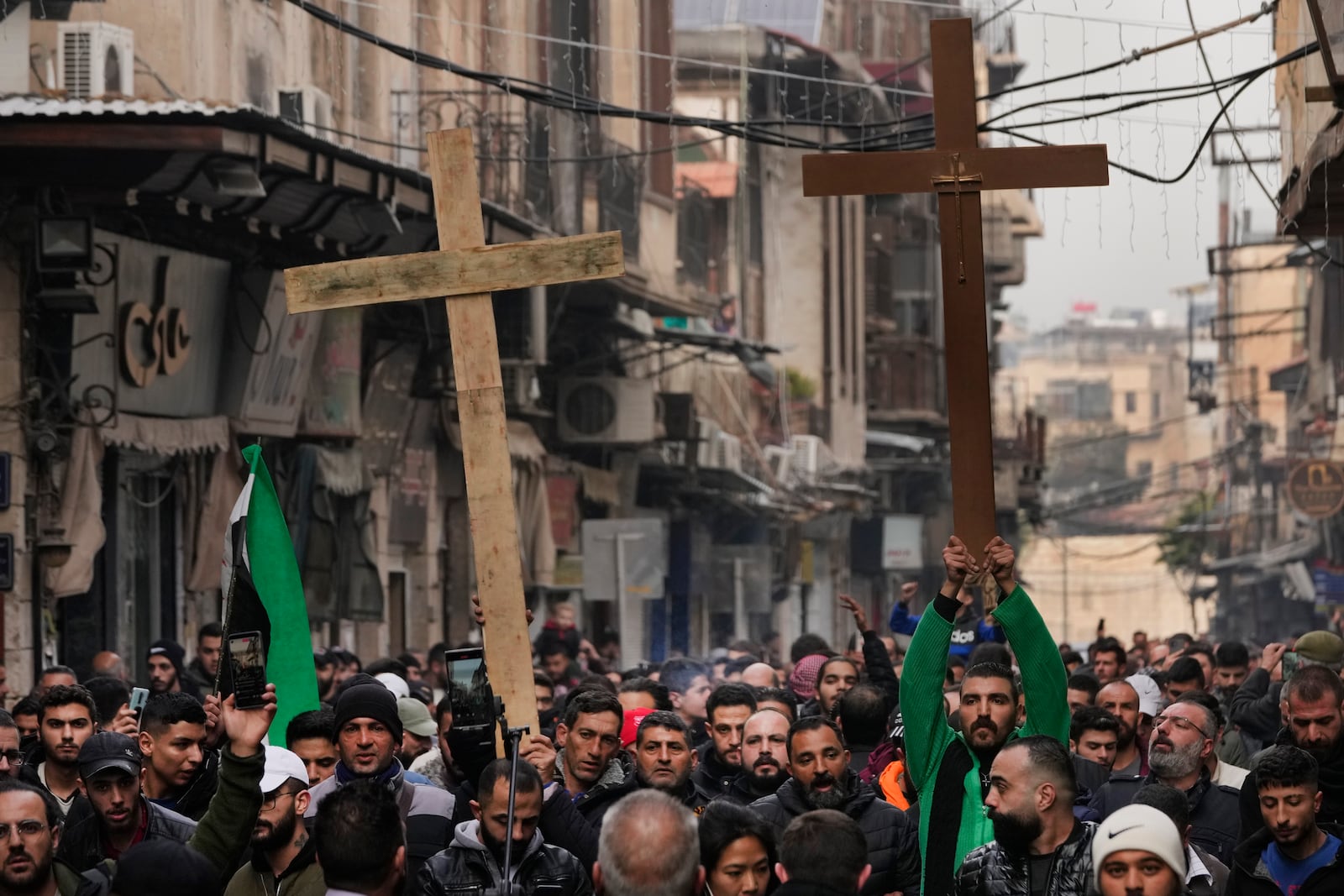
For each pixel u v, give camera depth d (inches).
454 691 347.9
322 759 409.4
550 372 1390.3
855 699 475.8
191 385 861.8
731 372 1950.1
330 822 287.0
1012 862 330.6
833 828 285.4
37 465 762.2
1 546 728.3
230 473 901.2
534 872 335.0
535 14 1357.0
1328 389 2290.8
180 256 840.3
